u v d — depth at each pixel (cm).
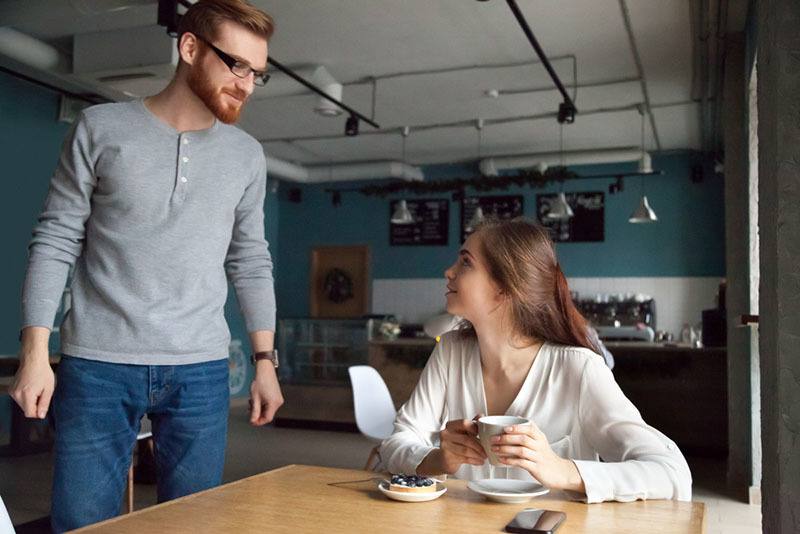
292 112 793
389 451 148
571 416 146
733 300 521
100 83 588
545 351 149
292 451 616
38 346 158
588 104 751
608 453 142
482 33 568
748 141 496
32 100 691
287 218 1117
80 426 162
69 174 167
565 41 584
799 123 231
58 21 550
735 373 514
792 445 227
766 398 264
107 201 168
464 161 1035
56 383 166
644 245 945
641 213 786
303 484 127
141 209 168
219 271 183
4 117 666
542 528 99
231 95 171
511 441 116
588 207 971
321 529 100
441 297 1029
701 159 931
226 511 109
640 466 122
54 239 166
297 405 766
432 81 682
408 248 1053
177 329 170
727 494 481
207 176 177
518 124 832
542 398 147
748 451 491
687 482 124
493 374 154
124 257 167
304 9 524
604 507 116
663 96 719
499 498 116
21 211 680
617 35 571
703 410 613
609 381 144
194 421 174
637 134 867
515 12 456
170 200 171
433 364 163
